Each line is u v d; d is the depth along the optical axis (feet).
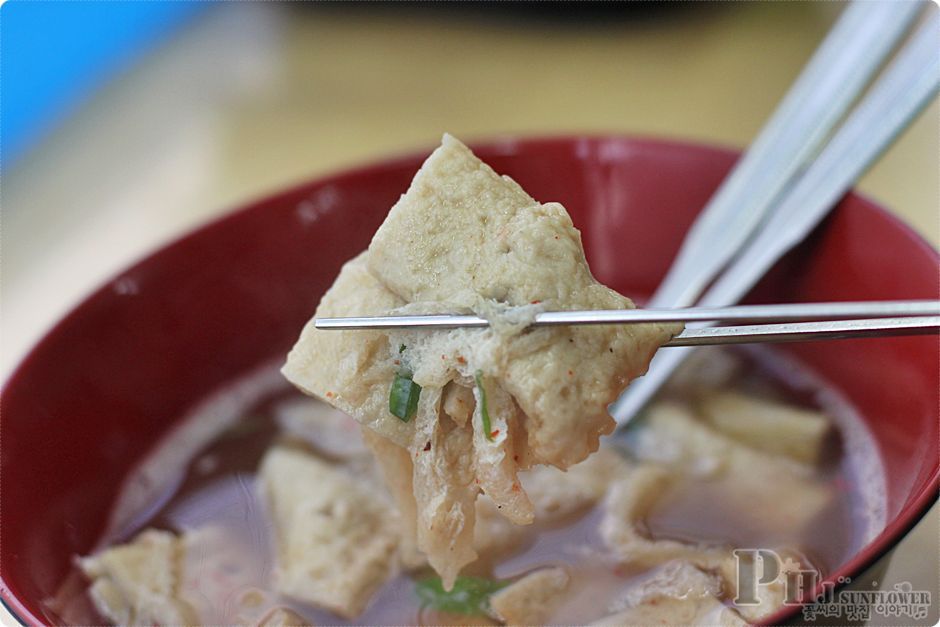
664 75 1.36
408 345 0.61
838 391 0.82
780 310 0.62
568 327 0.58
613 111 1.29
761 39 1.41
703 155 0.88
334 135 1.31
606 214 0.92
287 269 0.89
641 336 0.59
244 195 1.20
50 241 1.19
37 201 1.27
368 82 1.43
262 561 0.77
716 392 0.85
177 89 1.46
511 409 0.60
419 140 1.27
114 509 0.80
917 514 0.59
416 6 1.58
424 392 0.62
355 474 0.82
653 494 0.77
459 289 0.60
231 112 1.39
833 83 0.84
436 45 1.51
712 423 0.83
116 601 0.73
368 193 0.89
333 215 0.89
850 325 0.60
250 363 0.89
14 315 1.07
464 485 0.63
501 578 0.73
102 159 1.33
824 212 0.80
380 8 1.60
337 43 1.54
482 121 1.30
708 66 1.37
